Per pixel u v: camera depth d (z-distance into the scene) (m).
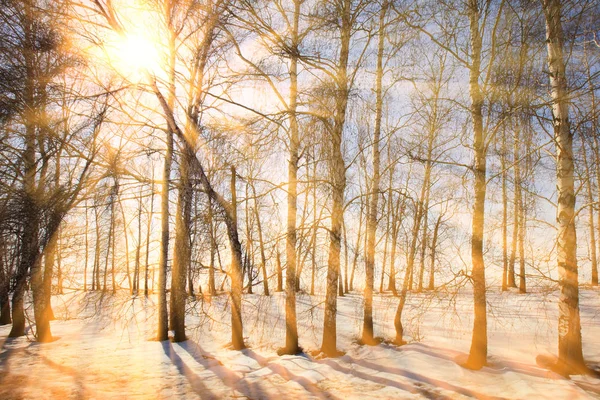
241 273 9.79
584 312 12.58
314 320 13.70
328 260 9.60
